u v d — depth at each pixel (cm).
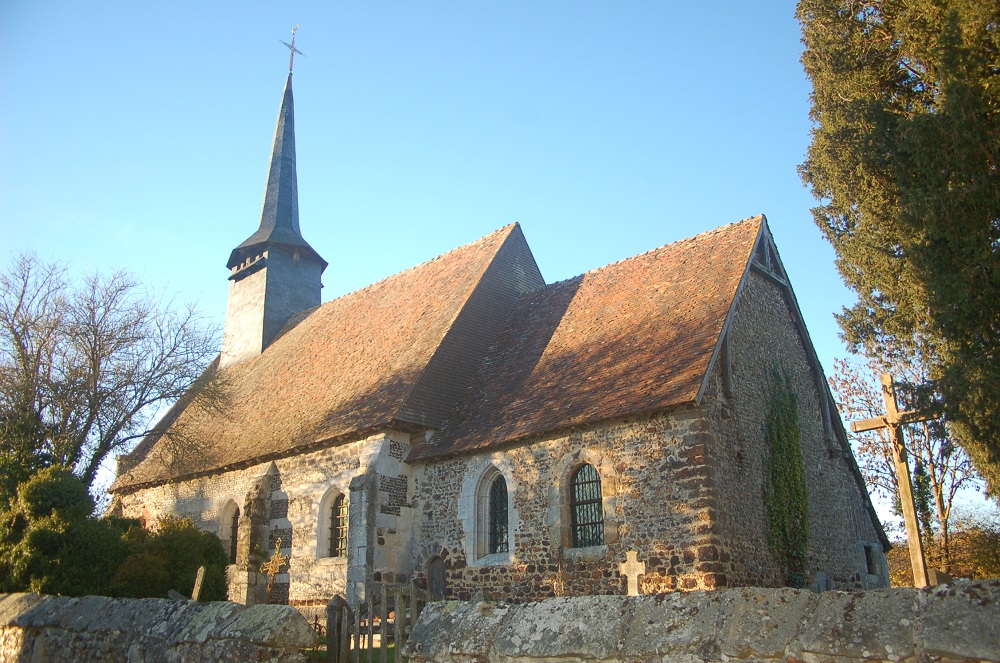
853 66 1627
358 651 936
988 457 1389
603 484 1536
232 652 787
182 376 2195
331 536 1964
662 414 1494
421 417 1902
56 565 1411
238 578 2083
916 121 1305
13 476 1761
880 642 459
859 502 2006
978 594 448
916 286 1448
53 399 1980
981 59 1263
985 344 1238
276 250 3195
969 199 1219
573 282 2253
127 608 984
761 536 1547
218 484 2331
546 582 1572
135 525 1806
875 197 1562
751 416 1662
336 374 2356
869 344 2003
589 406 1605
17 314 2025
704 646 529
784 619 511
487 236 2550
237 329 3177
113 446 2067
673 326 1716
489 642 639
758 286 1866
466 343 2136
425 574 1802
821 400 1956
